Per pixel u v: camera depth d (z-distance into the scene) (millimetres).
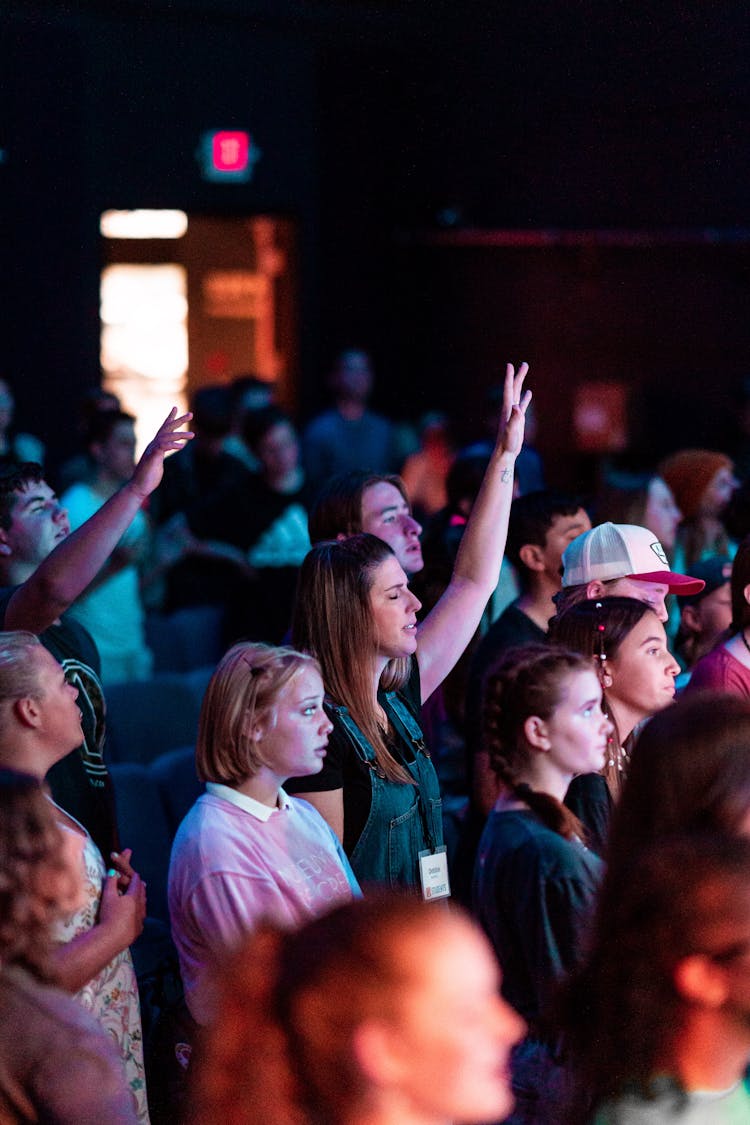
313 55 11188
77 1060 2145
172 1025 3186
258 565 7598
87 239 10922
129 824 4746
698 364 10977
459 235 11383
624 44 10625
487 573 4004
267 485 7637
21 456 8906
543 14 10820
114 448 6836
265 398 8922
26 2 10570
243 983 1509
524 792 3119
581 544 4227
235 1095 1480
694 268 10867
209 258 12766
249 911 3023
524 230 11188
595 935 2129
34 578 3480
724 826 2299
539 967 2928
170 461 8164
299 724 3139
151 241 12727
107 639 6832
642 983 1987
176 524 7641
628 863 2086
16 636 3043
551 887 2949
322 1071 1438
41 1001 2195
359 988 1433
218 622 7656
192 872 3078
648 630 3564
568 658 3193
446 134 11305
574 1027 2129
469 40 11086
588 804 3389
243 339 12898
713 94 10438
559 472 11469
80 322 10984
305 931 1506
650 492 5574
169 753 5359
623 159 10805
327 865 3178
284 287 11844
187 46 10930
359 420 9734
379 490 4352
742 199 10539
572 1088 2162
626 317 11164
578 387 11383
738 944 1904
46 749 2967
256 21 11016
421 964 1437
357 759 3381
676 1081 1967
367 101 11336
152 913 4715
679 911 1947
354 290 11617
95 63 10773
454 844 4621
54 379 10984
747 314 10766
